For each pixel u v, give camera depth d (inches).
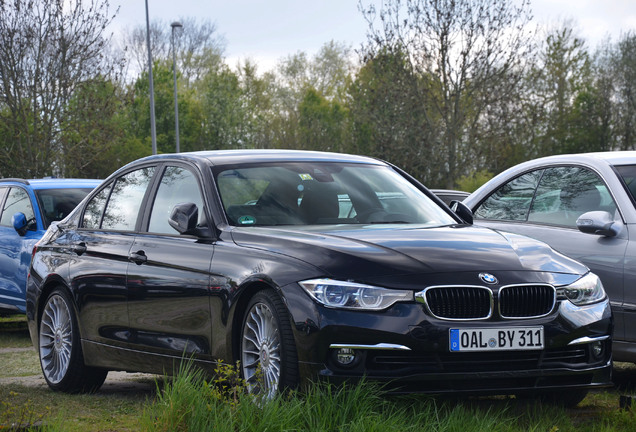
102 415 209.9
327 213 227.0
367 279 183.9
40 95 1099.9
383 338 180.5
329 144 2731.3
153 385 277.4
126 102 1138.7
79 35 1094.4
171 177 246.7
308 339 181.9
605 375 201.9
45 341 276.4
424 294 183.2
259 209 223.8
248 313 199.6
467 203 309.4
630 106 2420.0
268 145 2778.1
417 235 207.2
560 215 275.7
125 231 252.2
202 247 218.4
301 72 3334.2
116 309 243.6
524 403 216.7
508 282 189.3
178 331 221.0
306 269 188.1
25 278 423.2
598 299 203.9
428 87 1353.3
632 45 2426.2
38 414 198.4
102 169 2144.4
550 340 191.3
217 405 174.7
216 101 2913.4
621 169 267.6
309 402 171.9
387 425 164.7
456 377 183.9
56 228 287.7
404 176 261.0
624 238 250.5
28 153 1103.6
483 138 1333.7
